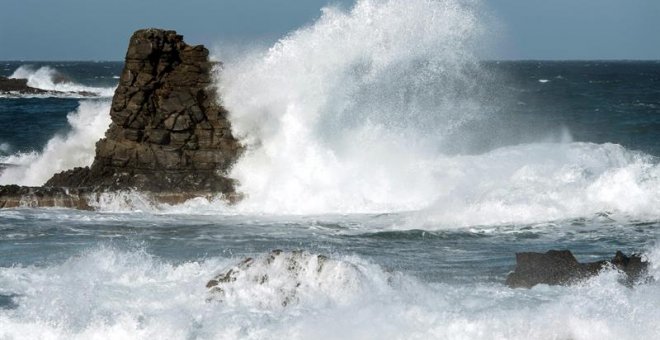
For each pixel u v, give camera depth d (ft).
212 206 252.01
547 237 211.41
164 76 266.36
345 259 165.89
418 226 225.56
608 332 126.82
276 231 217.15
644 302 135.44
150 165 258.16
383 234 213.25
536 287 148.46
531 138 423.23
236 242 201.67
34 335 130.72
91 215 236.22
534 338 126.82
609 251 193.47
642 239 208.44
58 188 248.52
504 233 216.13
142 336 130.62
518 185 249.14
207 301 142.00
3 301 143.74
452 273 166.71
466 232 216.95
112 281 154.30
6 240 200.34
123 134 261.85
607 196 240.94
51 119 624.18
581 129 527.81
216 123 264.11
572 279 149.79
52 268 163.84
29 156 333.83
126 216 236.43
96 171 261.24
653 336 126.52
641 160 288.51
